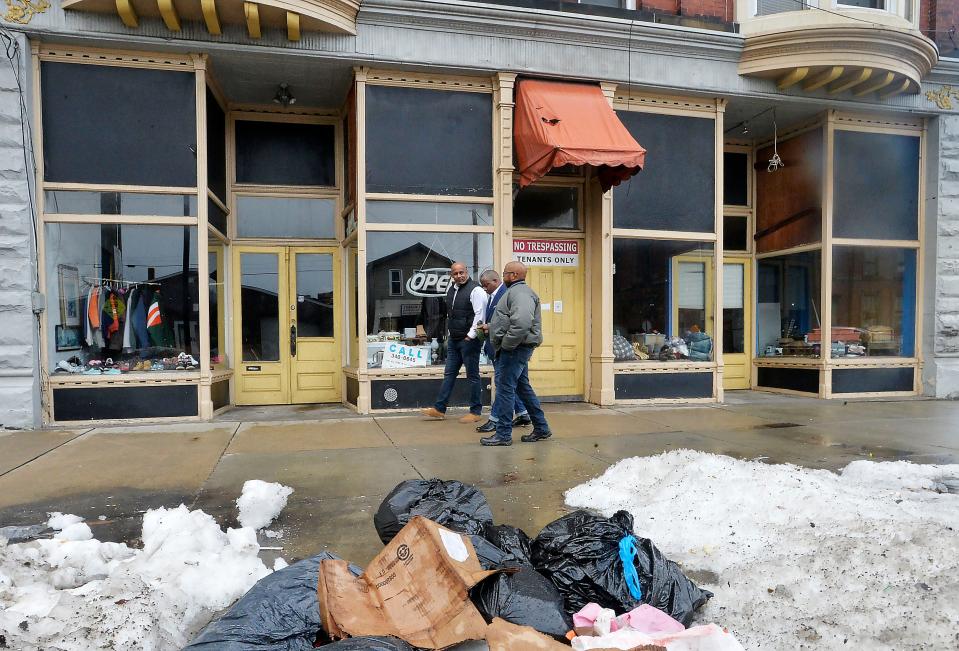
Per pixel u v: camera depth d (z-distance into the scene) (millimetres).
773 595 2721
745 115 9672
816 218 9664
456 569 2250
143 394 7156
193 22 7043
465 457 5477
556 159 7219
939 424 7203
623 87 8453
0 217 6680
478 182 8102
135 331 7305
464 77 8023
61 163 6984
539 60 8039
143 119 7203
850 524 3336
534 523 3797
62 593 2629
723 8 8672
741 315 10781
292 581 2346
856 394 9586
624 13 8281
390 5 7441
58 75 6980
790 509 3693
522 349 5883
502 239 8070
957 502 3891
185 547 3121
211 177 7859
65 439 6188
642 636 2100
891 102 9398
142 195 7262
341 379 8891
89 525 3762
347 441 6133
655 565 2660
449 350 7305
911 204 9891
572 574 2625
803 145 9938
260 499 3814
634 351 8758
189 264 7391
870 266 9758
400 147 7859
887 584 2666
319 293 8898
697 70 8594
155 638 2268
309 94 8445
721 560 3150
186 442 6066
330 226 8945
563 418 7551
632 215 8688
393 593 2258
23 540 3510
